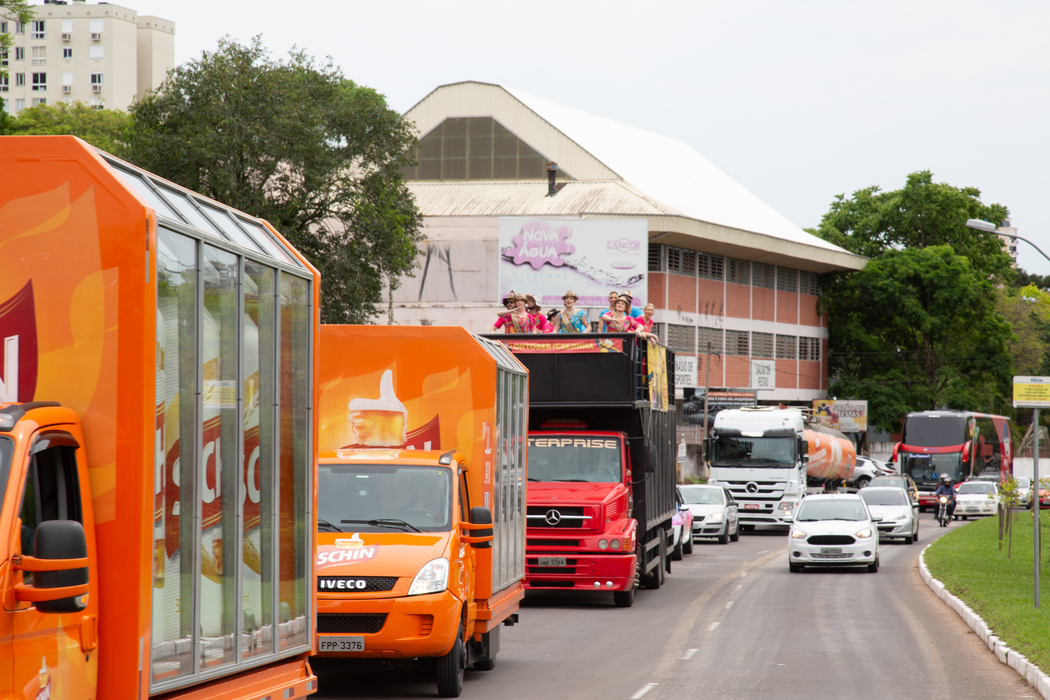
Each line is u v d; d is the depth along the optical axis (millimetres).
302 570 11273
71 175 8023
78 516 7637
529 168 93438
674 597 31453
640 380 30875
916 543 54812
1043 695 16578
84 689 7477
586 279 75250
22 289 7996
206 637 9008
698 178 111062
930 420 82750
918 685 17641
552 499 28594
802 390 110188
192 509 8758
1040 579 31453
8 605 6605
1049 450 125875
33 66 190125
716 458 63531
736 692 17062
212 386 9172
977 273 115438
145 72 193250
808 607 28734
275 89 53375
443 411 18078
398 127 57625
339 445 18078
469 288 85438
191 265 8836
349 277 56469
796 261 104188
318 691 16938
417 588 15555
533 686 17547
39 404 7496
